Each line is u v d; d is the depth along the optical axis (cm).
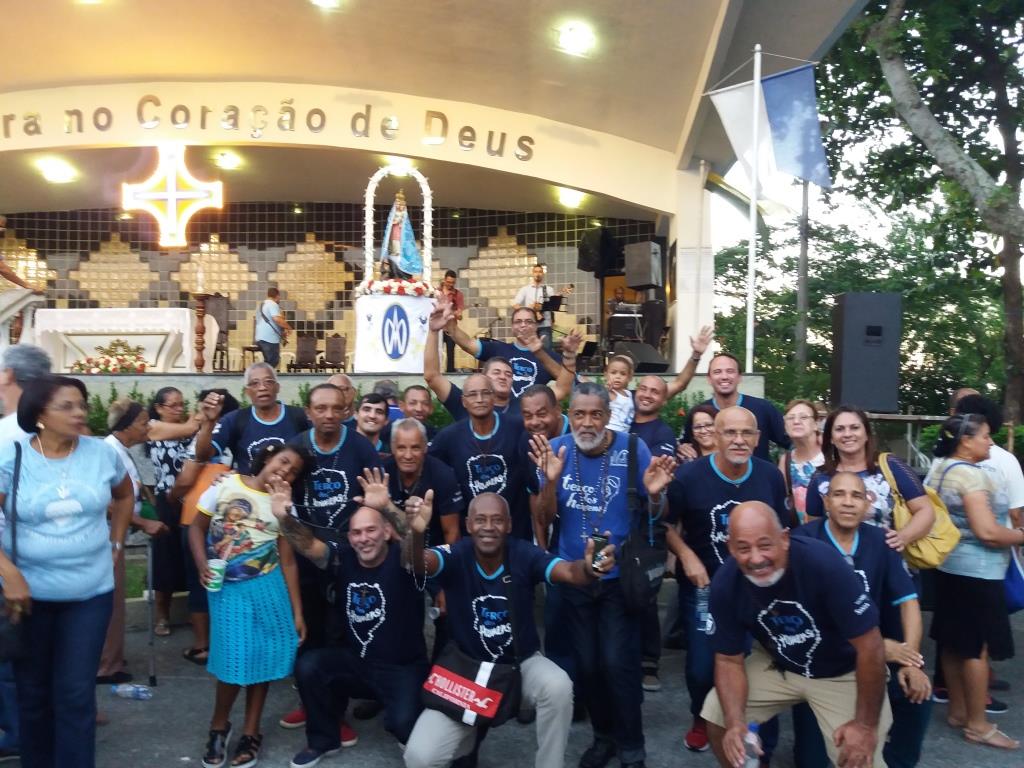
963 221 2027
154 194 1571
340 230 2006
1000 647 510
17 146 1611
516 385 689
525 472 565
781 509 490
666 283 1738
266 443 584
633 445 503
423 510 451
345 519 534
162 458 692
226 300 1873
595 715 484
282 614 485
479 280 1952
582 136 1591
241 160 1705
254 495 489
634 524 476
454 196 1853
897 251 2653
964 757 493
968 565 511
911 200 2173
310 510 533
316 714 486
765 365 2206
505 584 453
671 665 655
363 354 1173
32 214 2047
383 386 782
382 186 1827
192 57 1498
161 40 1442
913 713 427
